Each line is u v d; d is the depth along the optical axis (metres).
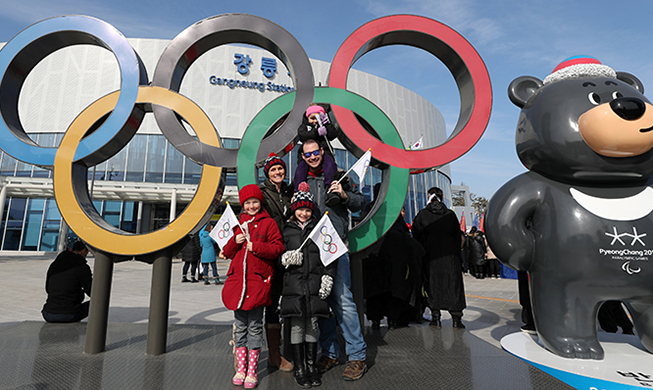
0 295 6.72
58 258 4.16
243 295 2.22
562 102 2.63
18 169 21.50
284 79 23.86
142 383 2.29
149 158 21.23
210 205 3.09
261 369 2.56
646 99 2.62
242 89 22.94
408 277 3.97
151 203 21.67
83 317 4.20
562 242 2.57
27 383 2.27
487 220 2.90
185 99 3.27
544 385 2.21
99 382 2.30
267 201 2.71
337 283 2.51
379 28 3.40
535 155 2.78
